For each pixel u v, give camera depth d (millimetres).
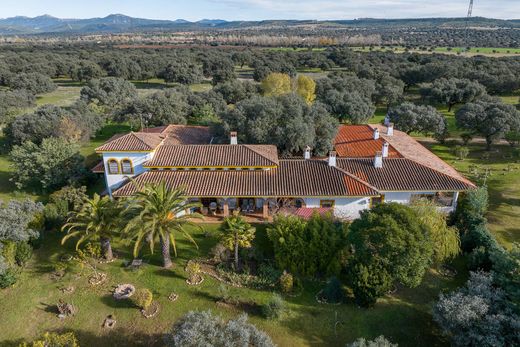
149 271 32562
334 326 27438
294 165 41969
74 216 34500
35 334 26719
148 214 30594
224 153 42344
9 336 26578
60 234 38625
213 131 56656
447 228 33344
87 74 131750
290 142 52000
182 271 32594
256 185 38906
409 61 134750
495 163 59375
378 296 28594
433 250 29562
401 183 39656
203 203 41875
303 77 90000
